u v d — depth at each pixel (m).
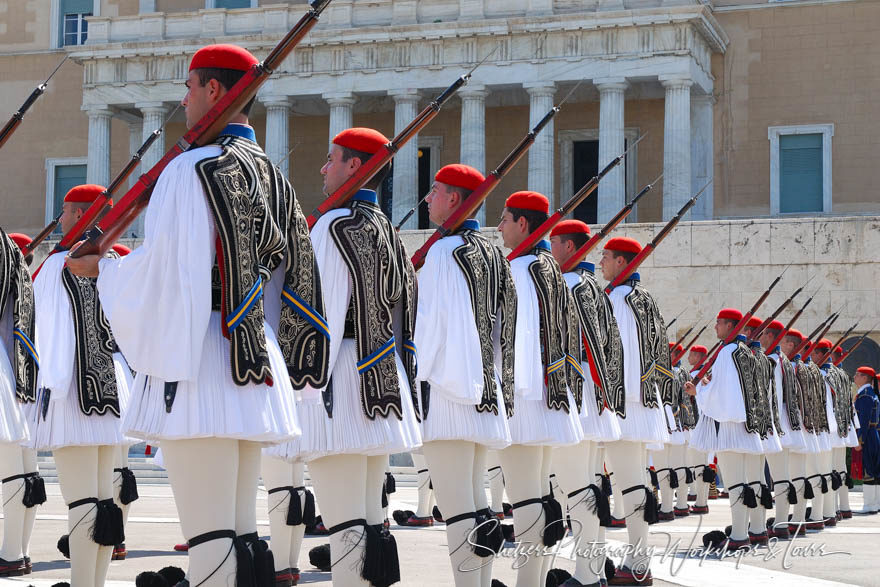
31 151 115.25
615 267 21.83
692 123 98.31
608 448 20.50
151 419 9.90
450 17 95.06
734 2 100.19
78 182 114.88
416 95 94.25
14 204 115.31
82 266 10.80
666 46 90.06
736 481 25.97
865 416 44.56
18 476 19.47
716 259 67.94
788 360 32.28
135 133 109.75
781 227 67.31
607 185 90.19
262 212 10.26
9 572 19.50
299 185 107.31
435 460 14.45
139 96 100.56
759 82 99.38
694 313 68.06
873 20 97.50
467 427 14.29
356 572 12.25
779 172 98.94
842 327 66.31
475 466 16.19
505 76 92.88
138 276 9.91
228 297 9.95
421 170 105.19
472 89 93.12
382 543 12.39
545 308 16.59
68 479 15.74
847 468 45.66
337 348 12.39
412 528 29.92
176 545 23.34
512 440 15.81
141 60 100.75
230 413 9.84
